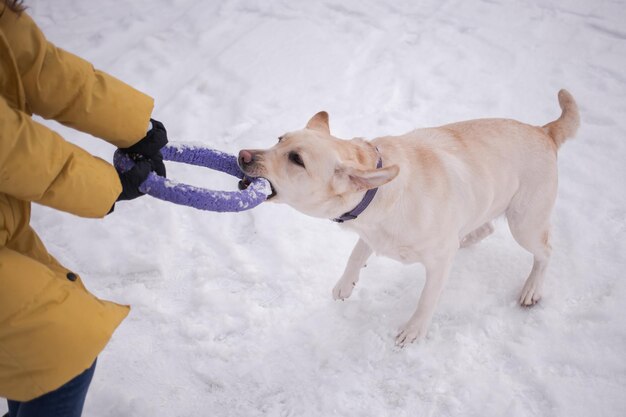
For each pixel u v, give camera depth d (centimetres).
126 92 180
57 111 173
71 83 170
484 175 276
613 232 340
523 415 257
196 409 267
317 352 288
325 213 255
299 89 468
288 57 502
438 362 281
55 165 154
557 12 551
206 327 297
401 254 275
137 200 370
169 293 318
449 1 576
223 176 389
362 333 297
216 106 451
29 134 148
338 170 238
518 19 545
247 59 500
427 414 261
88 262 331
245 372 281
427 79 475
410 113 440
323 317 305
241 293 318
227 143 416
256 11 566
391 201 254
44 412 182
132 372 280
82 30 540
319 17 555
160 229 351
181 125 428
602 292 309
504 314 305
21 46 160
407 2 577
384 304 312
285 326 301
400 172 256
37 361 165
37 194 155
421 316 285
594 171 383
